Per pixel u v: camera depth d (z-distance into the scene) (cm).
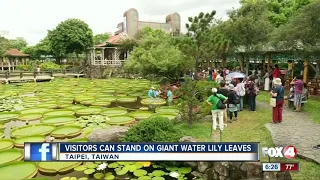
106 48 3706
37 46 4566
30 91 1992
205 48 939
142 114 1234
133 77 3112
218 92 930
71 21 3706
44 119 1152
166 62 1653
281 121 924
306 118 970
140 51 1936
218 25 1777
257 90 1141
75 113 1292
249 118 1016
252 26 1650
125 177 624
